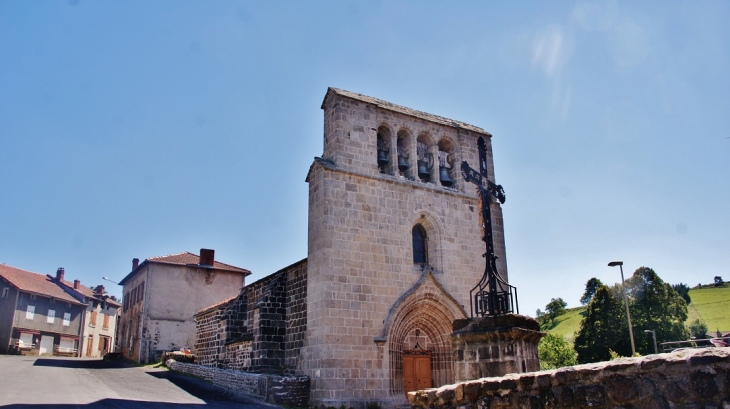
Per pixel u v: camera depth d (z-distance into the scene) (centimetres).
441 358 2189
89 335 6031
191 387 2220
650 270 4522
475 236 2434
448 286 2288
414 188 2322
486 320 1080
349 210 2130
